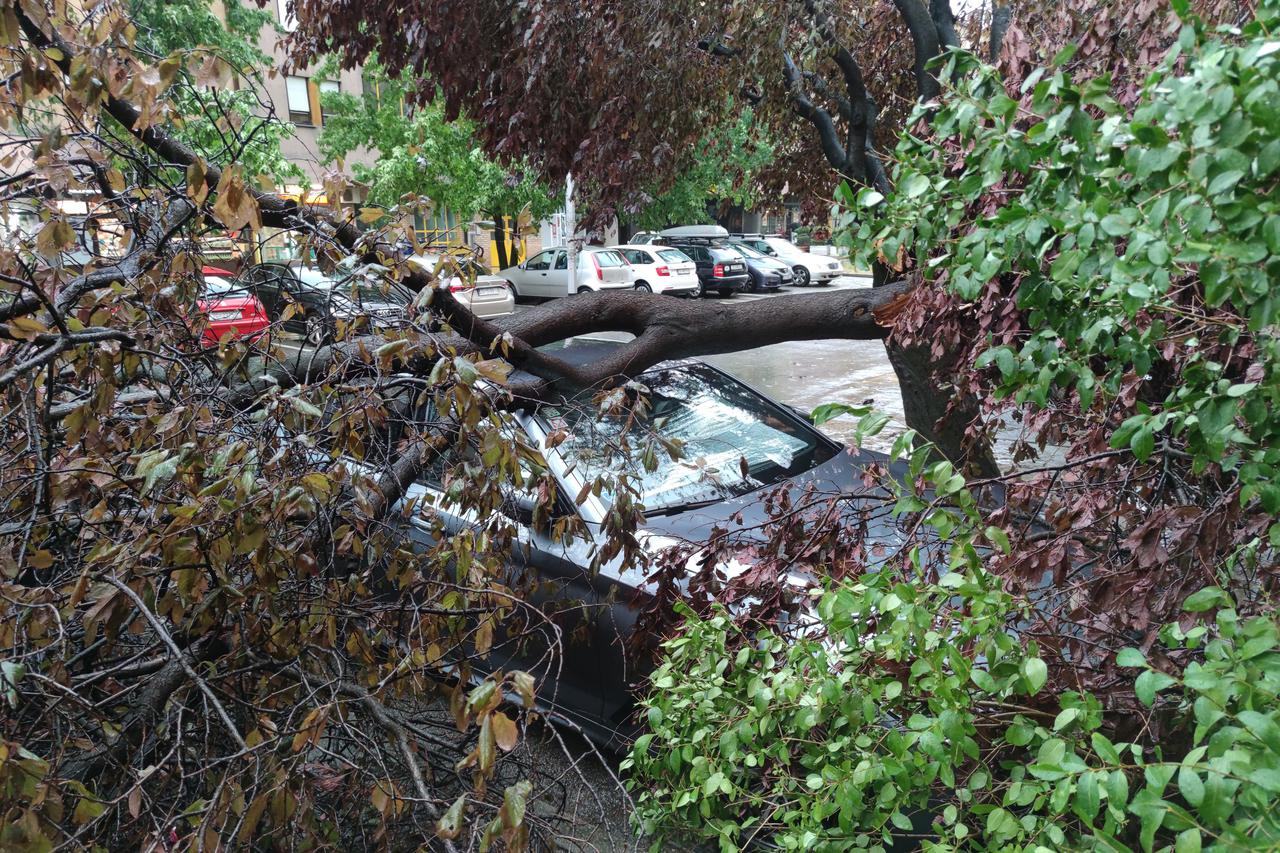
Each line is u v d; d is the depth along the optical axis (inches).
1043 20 165.9
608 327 182.4
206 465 95.1
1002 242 75.2
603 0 199.2
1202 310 87.7
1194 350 88.5
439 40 210.1
